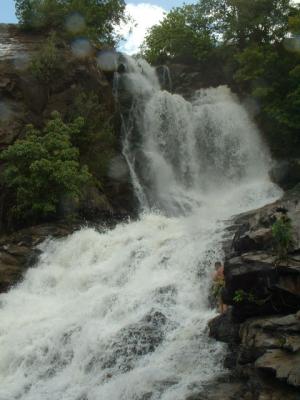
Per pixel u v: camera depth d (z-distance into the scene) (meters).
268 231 11.16
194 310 13.34
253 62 28.97
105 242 17.77
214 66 34.41
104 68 28.19
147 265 15.84
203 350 11.38
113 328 13.00
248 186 26.72
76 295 15.94
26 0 30.69
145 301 13.80
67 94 23.94
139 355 12.07
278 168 26.77
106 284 15.89
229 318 11.45
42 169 19.83
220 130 28.95
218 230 16.92
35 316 15.03
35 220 20.27
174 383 10.77
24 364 13.13
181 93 32.66
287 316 10.00
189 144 28.19
